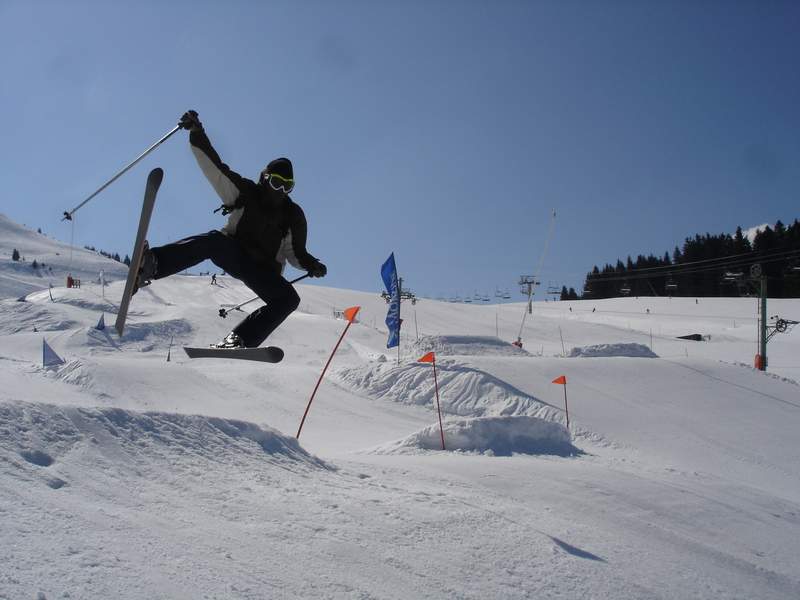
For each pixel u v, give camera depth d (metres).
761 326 41.31
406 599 4.87
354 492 7.46
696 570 7.16
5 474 5.05
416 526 6.52
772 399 25.45
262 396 22.55
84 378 21.58
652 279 132.75
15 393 18.50
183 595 3.92
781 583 7.53
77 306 50.25
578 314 90.62
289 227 4.57
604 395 24.17
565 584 5.86
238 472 7.13
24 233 147.75
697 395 25.06
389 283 25.50
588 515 8.69
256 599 4.19
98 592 3.66
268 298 4.55
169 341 40.12
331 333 44.75
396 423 20.61
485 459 12.73
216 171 4.23
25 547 3.94
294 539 5.50
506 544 6.54
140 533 4.73
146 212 3.85
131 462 6.33
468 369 24.92
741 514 10.46
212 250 4.26
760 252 119.19
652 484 11.24
